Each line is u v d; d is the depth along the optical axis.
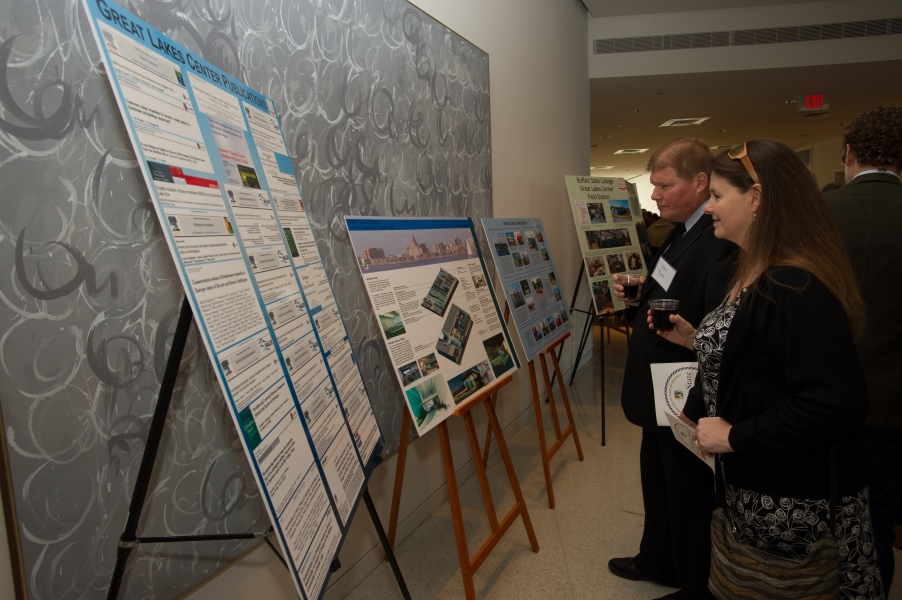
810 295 0.99
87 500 1.01
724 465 1.17
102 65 1.03
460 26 2.70
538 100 3.92
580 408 3.90
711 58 5.66
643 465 1.82
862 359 1.52
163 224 0.81
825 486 1.03
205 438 1.26
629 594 1.86
